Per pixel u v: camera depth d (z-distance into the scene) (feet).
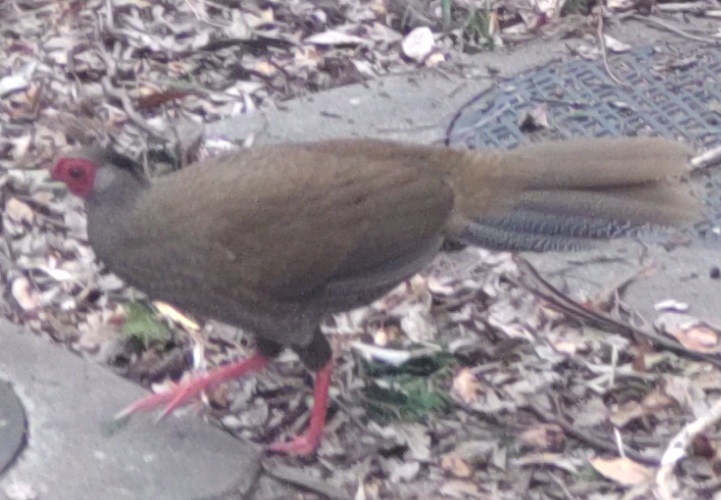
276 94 29.25
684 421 20.92
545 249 20.06
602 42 30.48
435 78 29.71
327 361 20.27
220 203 18.94
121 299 23.17
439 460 20.31
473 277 23.77
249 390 21.57
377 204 19.25
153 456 19.62
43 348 21.44
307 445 20.31
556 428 20.75
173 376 21.85
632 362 22.03
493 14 31.17
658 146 19.93
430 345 22.27
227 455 19.77
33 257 24.17
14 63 29.25
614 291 23.52
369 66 30.09
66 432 19.85
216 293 19.26
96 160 19.19
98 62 29.37
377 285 19.74
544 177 19.74
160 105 28.66
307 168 19.24
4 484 18.92
